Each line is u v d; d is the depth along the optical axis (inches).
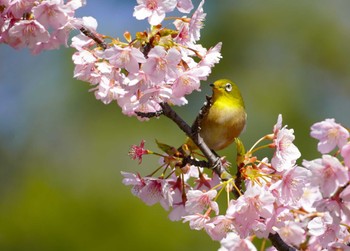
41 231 556.1
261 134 630.5
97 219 556.7
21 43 253.1
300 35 701.9
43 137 645.9
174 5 245.1
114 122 640.4
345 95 694.5
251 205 234.7
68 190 591.2
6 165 629.9
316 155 628.1
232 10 699.4
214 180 273.3
